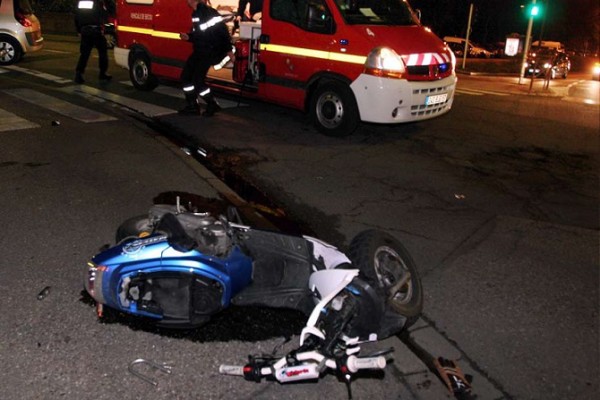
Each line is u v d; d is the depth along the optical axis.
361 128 8.99
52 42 19.23
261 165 7.02
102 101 9.77
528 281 4.71
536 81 21.89
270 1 8.53
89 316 3.75
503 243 5.37
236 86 9.46
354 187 6.49
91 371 3.25
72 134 7.68
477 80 20.41
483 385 3.45
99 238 4.83
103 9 11.08
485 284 4.61
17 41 13.13
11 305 3.80
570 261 5.11
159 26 10.04
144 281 3.37
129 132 7.96
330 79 8.12
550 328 4.08
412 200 6.24
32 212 5.25
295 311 3.97
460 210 6.07
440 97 8.23
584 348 3.88
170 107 9.57
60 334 3.55
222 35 8.65
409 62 7.76
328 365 2.90
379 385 3.35
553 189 6.94
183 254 3.30
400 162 7.50
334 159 7.42
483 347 3.81
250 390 3.21
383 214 5.81
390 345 3.73
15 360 3.29
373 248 3.69
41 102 9.36
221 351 3.52
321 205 5.92
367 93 7.74
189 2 8.54
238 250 3.52
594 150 8.79
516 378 3.54
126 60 10.84
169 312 3.42
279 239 3.82
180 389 3.17
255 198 5.99
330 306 3.24
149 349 3.48
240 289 3.56
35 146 7.08
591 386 3.52
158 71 10.31
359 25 7.89
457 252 5.12
